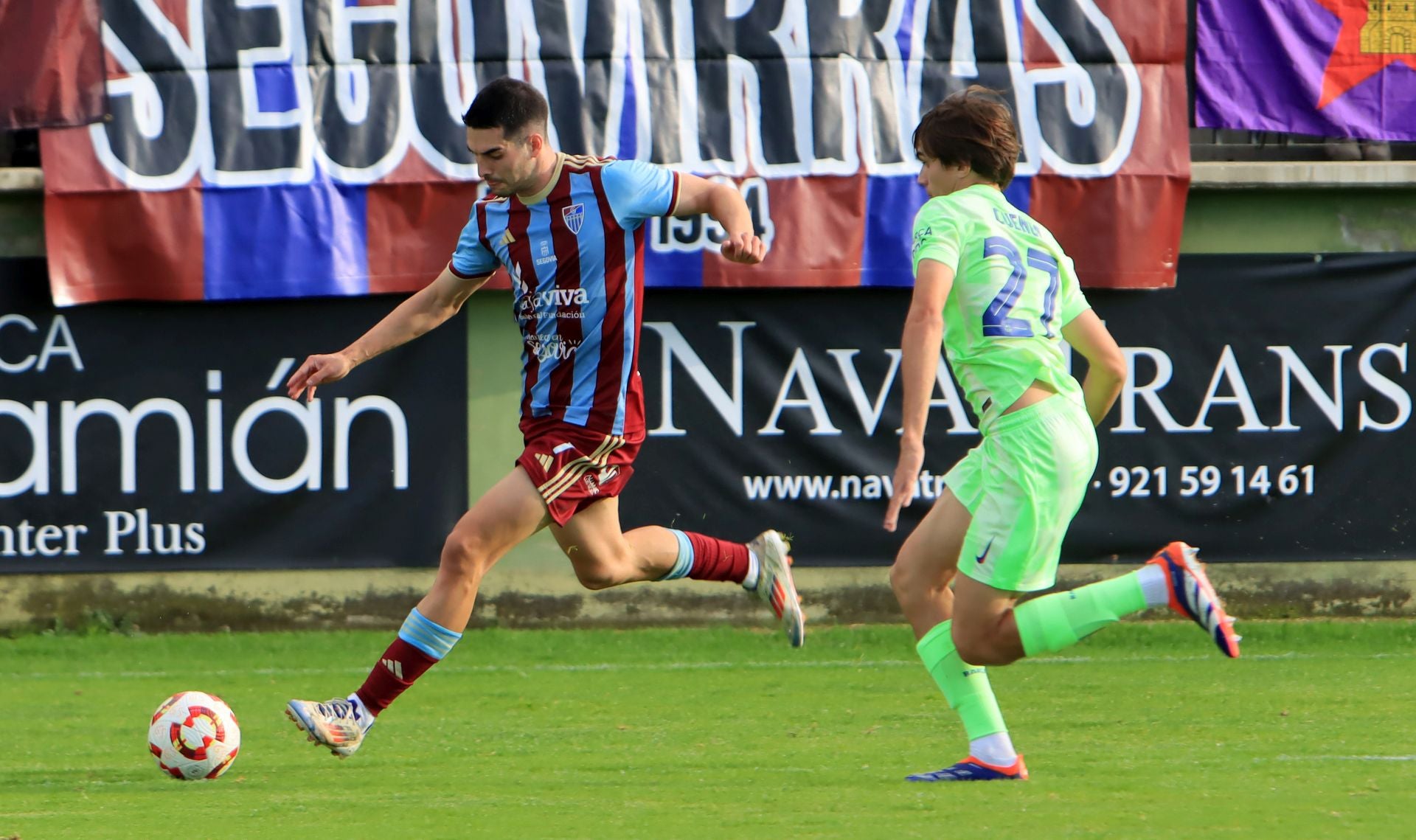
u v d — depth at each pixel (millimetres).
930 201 14094
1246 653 26422
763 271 28828
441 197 28641
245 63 28406
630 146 28484
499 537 15781
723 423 29312
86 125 28078
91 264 28141
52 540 28500
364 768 16812
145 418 28641
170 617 28766
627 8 28594
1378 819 12672
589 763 17016
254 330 28812
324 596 29031
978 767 14781
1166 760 16453
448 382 29234
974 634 13734
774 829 12531
